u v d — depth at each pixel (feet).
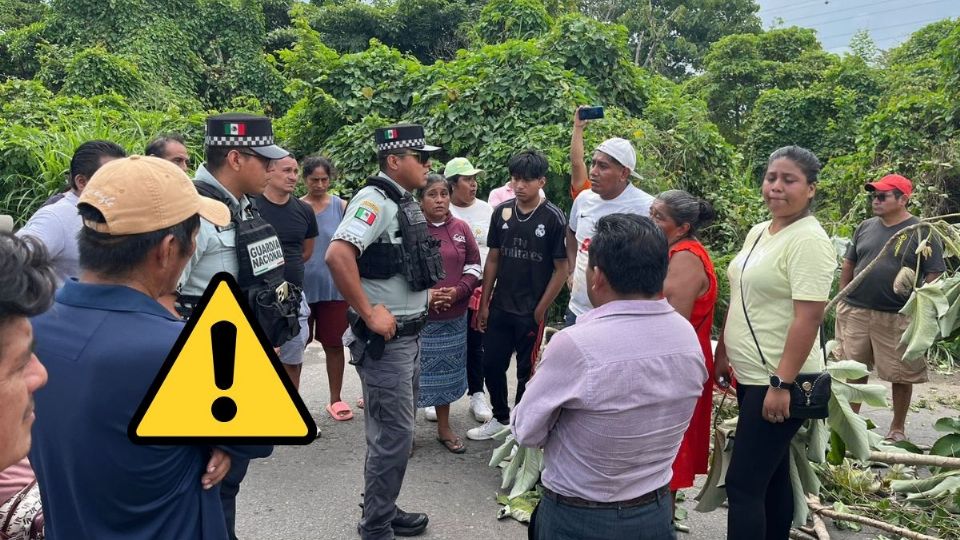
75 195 10.28
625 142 12.37
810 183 8.52
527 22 37.40
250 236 8.25
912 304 12.21
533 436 6.24
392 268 9.64
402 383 9.70
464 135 26.14
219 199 8.16
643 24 96.73
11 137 24.54
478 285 14.44
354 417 15.58
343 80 29.66
